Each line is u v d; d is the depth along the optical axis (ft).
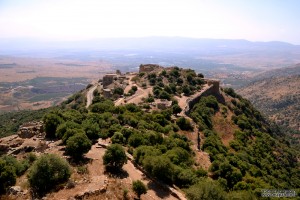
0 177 99.96
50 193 96.63
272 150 293.43
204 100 335.88
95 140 159.74
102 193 97.76
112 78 421.18
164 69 447.42
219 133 285.43
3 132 302.04
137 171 129.59
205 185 110.11
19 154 140.36
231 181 157.89
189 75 405.80
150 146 149.69
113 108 228.02
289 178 240.53
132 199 101.40
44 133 164.04
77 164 123.95
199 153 189.06
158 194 113.19
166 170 122.52
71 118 176.04
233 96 410.72
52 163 104.68
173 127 224.94
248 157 228.02
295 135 552.82
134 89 355.15
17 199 94.53
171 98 319.47
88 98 369.71
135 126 197.88
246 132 301.63
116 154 122.11
